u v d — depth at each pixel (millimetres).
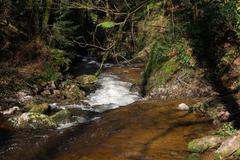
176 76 16109
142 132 11352
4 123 13602
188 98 14922
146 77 17562
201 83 15453
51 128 13188
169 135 10961
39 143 11938
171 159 9484
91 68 23281
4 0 21344
